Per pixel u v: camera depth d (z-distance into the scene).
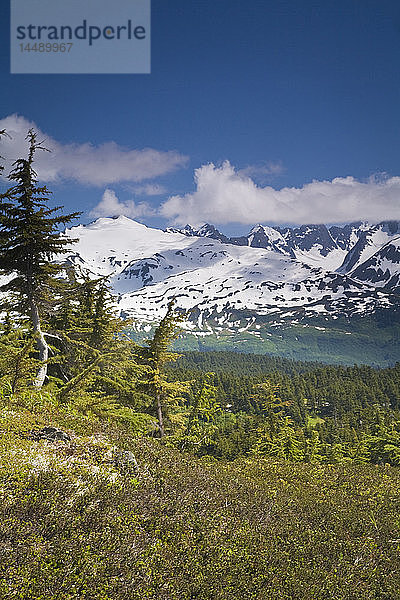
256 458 21.12
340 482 17.22
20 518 7.75
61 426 13.55
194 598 7.33
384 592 8.62
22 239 19.12
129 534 8.17
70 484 9.48
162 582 7.18
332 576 8.64
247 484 13.73
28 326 18.98
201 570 7.89
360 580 8.91
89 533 7.75
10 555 6.62
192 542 8.70
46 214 19.64
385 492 15.73
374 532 11.55
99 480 9.98
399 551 10.41
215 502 10.95
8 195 18.83
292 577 8.34
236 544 9.05
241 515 10.71
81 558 7.02
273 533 10.11
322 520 11.80
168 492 10.62
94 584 6.60
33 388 16.41
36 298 20.33
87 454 11.77
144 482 10.78
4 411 13.58
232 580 7.85
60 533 7.55
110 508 8.80
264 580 8.16
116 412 17.48
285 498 13.29
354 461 29.34
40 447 11.60
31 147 19.05
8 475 9.11
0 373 15.46
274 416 34.78
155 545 8.19
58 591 6.27
